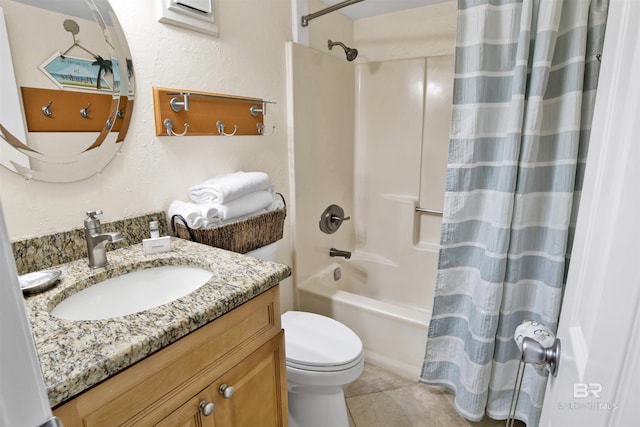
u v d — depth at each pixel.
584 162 1.16
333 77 2.04
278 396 0.97
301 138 1.82
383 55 2.25
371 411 1.50
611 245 0.38
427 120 2.13
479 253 1.32
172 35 1.16
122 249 1.06
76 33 0.92
